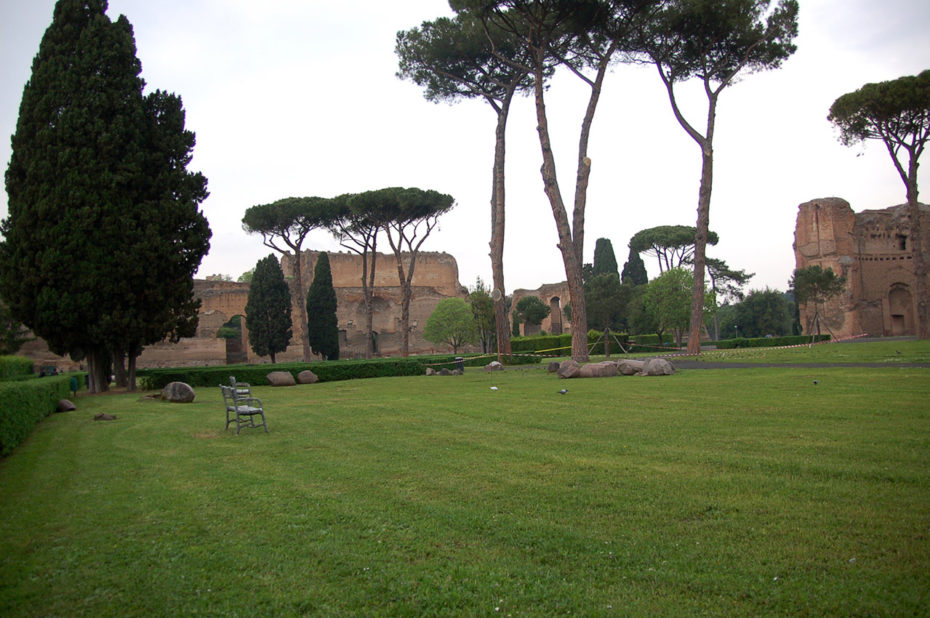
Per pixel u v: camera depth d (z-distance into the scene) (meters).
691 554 4.37
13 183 20.66
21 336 40.62
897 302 56.62
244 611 3.87
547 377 19.83
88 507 6.14
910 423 8.09
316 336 47.69
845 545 4.34
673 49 26.78
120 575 4.46
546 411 11.21
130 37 22.03
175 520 5.63
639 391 13.58
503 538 4.86
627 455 7.32
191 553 4.81
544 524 5.09
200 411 14.02
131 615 3.89
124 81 21.34
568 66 25.30
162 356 46.44
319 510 5.74
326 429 10.42
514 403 12.67
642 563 4.28
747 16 25.67
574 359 22.73
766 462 6.57
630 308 54.59
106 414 13.24
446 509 5.59
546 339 48.34
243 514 5.73
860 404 9.80
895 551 4.19
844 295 54.84
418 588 4.06
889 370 15.48
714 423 9.00
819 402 10.33
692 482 6.02
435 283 69.81
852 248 55.97
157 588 4.24
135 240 20.69
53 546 5.09
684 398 12.00
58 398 15.33
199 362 47.22
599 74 24.16
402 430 9.90
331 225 44.25
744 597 3.75
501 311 28.53
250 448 8.99
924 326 35.03
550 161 23.22
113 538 5.23
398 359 29.44
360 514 5.57
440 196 42.16
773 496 5.46
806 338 46.81
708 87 26.67
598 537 4.77
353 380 23.98
